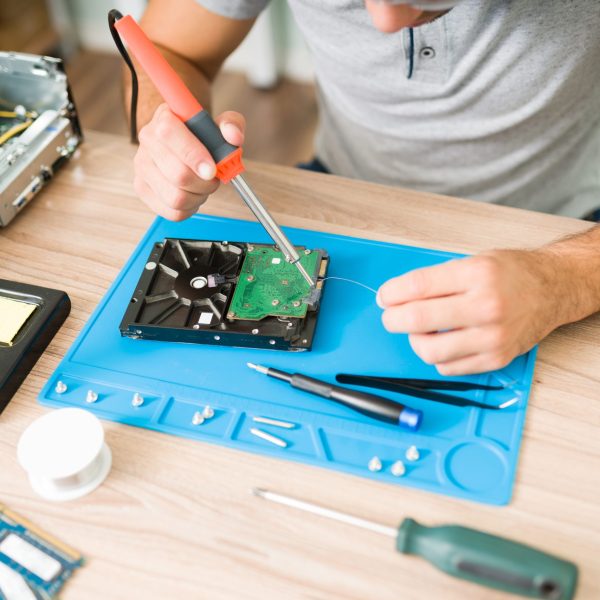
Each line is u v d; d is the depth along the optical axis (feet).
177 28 4.06
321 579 2.09
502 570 1.95
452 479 2.32
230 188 3.45
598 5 3.37
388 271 3.03
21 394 2.60
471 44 3.57
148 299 2.83
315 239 3.18
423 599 2.04
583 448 2.41
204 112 2.73
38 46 9.21
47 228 3.27
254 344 2.71
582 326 2.82
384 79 3.90
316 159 5.01
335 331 2.78
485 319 2.43
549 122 3.88
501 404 2.53
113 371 2.65
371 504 2.27
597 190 4.22
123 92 4.17
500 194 4.26
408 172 4.33
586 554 2.14
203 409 2.53
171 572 2.11
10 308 2.80
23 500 2.28
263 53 8.62
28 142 3.32
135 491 2.31
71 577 2.10
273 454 2.39
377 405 2.45
